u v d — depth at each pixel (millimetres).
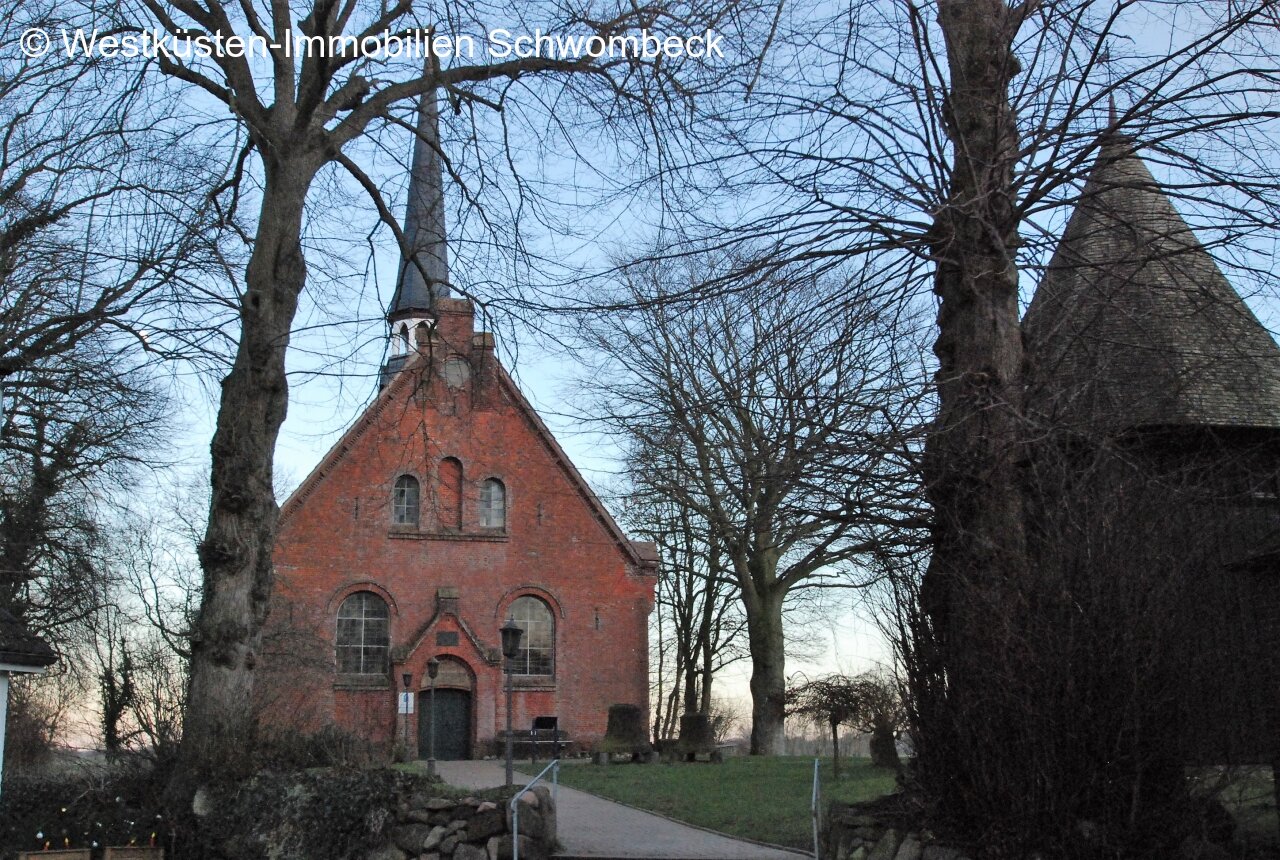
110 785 14992
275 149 16328
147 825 14281
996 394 9367
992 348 10242
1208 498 9766
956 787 8836
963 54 10758
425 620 40844
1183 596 8461
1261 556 10273
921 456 9742
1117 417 9930
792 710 25453
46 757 30344
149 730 15875
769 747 35812
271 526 16094
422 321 18484
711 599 47656
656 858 15039
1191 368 10602
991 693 8414
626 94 13656
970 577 9070
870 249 10625
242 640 15531
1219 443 10953
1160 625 8188
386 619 40562
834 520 10266
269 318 16078
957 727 8641
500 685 40938
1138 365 11375
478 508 42281
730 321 16438
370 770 14875
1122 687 8016
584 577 42844
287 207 16219
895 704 9711
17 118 19656
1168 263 10500
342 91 16422
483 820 14422
